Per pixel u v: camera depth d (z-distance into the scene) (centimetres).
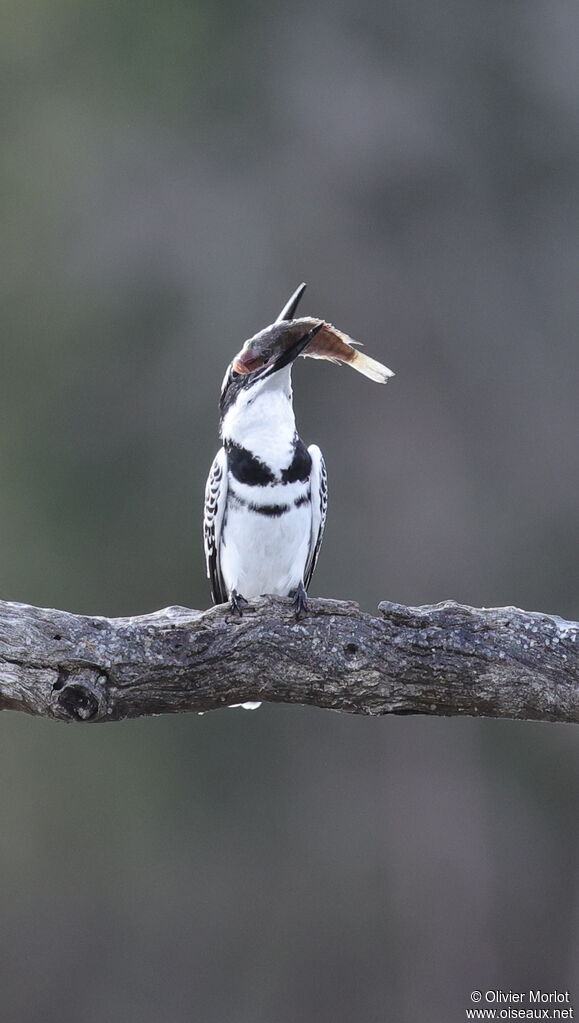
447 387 1783
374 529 1744
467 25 1820
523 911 1745
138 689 640
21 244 1820
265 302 1753
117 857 1730
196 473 1705
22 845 1717
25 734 1722
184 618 654
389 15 1831
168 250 1784
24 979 1692
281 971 1719
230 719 1752
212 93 1869
